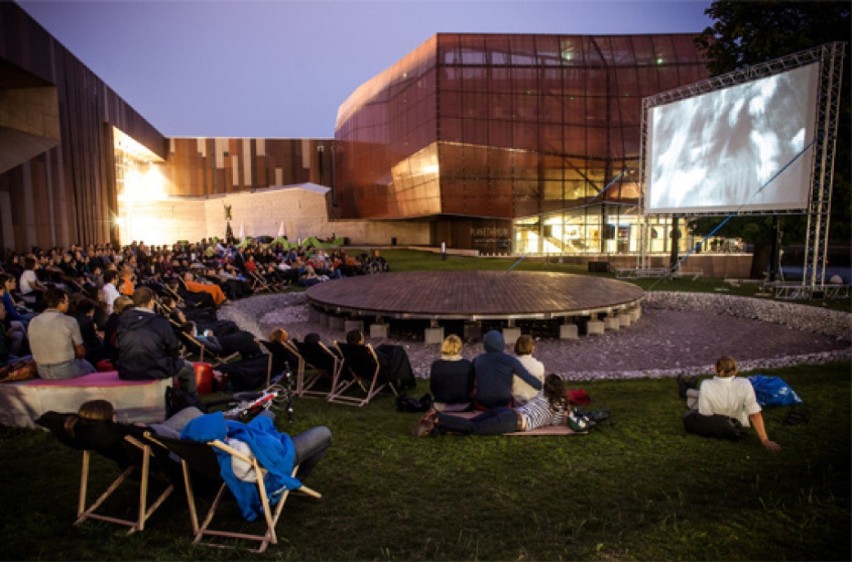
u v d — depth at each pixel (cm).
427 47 3550
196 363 737
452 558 333
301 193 4509
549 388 558
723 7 2097
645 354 1125
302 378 743
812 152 1614
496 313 1212
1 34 1684
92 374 591
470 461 480
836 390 696
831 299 1619
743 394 526
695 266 3025
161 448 353
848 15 1836
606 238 3728
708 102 1936
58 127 2228
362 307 1288
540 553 339
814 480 440
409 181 3962
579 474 456
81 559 329
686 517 383
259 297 1842
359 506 401
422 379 861
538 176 3559
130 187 5012
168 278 1703
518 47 3519
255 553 338
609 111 3575
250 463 341
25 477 445
